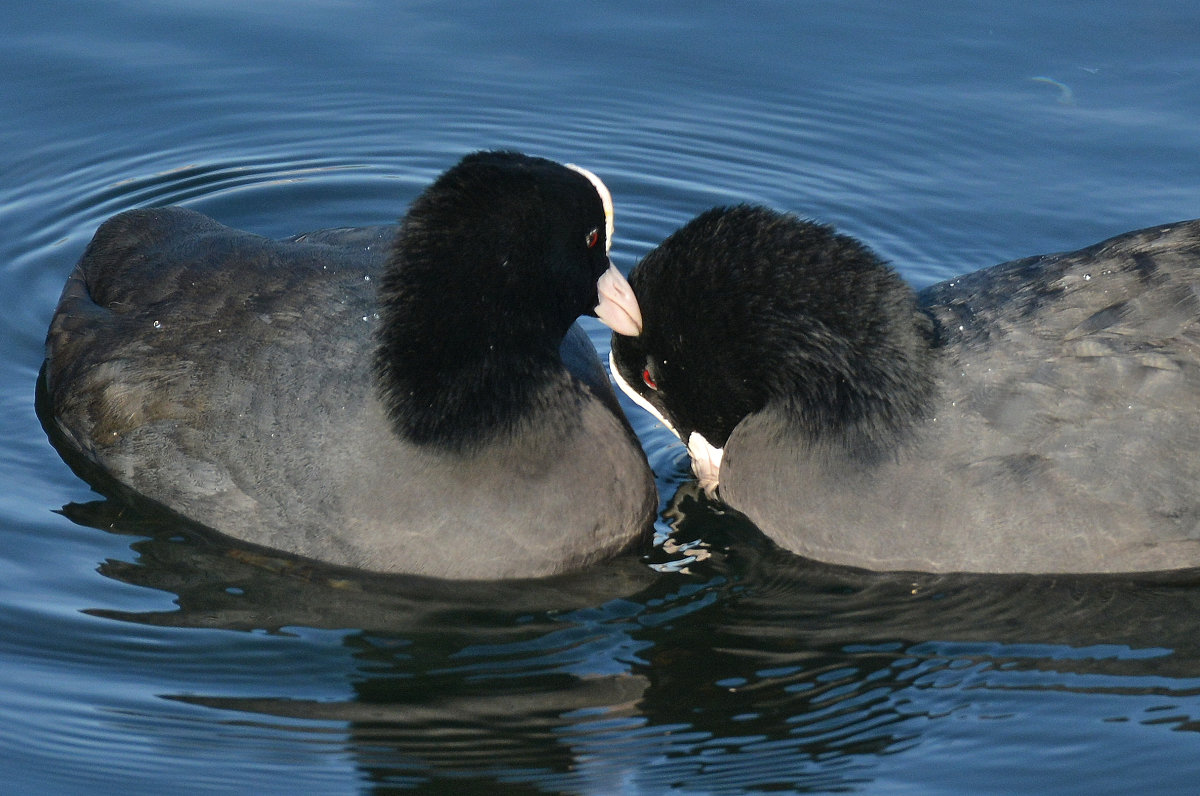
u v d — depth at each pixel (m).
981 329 11.18
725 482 12.12
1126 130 16.75
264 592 10.94
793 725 9.79
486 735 9.66
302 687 10.05
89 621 10.59
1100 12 18.48
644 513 11.75
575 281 11.03
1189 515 10.67
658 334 11.79
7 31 18.17
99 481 12.12
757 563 11.54
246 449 11.21
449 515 10.88
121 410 11.84
